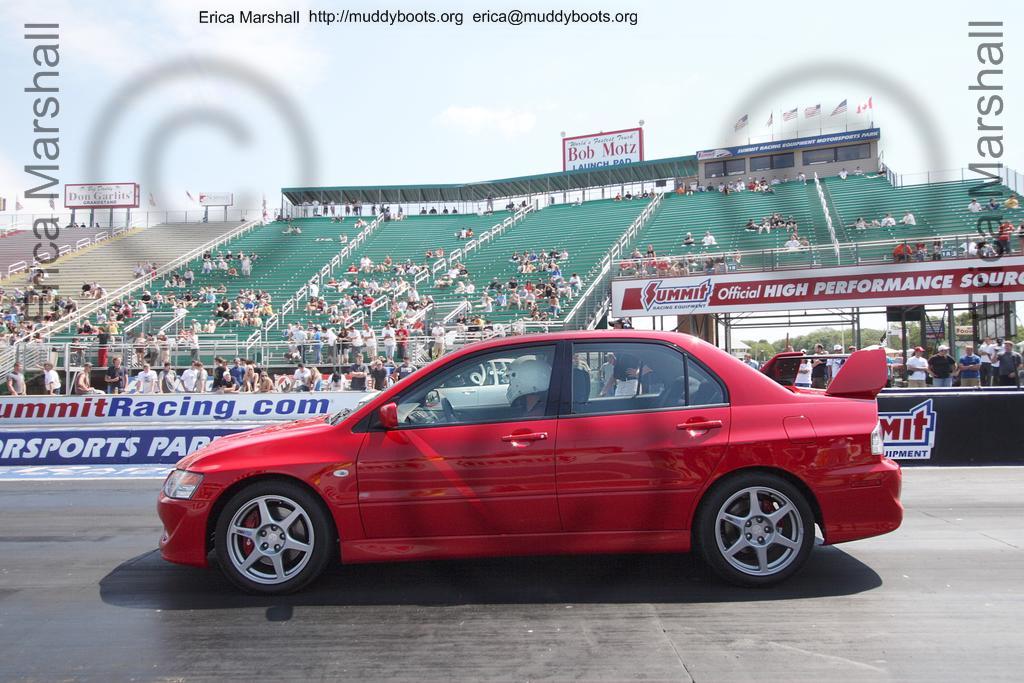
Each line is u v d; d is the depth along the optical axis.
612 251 30.75
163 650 3.51
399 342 21.45
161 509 4.31
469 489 4.18
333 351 21.14
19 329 24.53
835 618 3.82
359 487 4.18
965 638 3.55
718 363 4.43
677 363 4.43
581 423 4.26
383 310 27.75
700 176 43.09
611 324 24.16
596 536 4.21
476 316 25.55
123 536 6.07
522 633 3.66
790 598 4.12
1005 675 3.14
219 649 3.52
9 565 5.12
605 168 45.19
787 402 4.35
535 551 4.21
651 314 23.45
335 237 38.97
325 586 4.43
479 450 4.20
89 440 10.94
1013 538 5.46
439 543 4.20
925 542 5.35
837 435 4.25
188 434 11.05
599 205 41.22
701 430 4.23
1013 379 16.47
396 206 47.31
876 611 3.92
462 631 3.70
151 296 27.23
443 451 4.20
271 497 4.24
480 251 36.47
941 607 3.97
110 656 3.45
